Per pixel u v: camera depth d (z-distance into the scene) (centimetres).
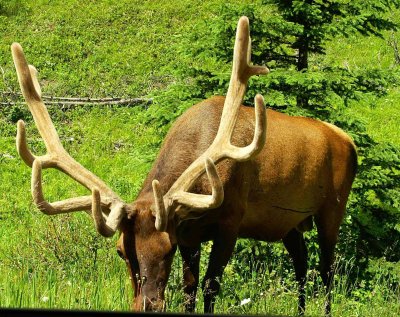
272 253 1969
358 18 2092
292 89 2072
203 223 1462
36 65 5066
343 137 1797
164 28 5584
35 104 1366
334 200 1764
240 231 1642
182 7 5878
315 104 2145
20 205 2927
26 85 1362
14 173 3409
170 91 2095
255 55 2161
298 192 1662
